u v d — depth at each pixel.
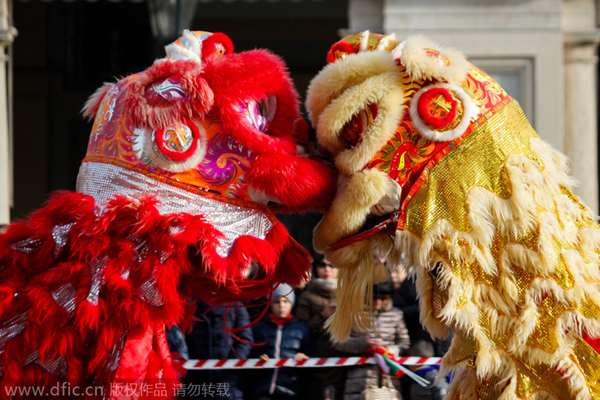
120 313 2.04
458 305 2.02
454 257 2.03
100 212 2.13
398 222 2.09
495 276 2.05
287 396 3.36
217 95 2.14
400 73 2.14
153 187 2.17
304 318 3.50
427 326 2.14
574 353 2.03
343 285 2.32
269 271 2.31
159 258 2.08
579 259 2.09
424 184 2.09
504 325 2.05
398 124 2.10
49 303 2.01
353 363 3.37
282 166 2.13
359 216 2.12
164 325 2.15
